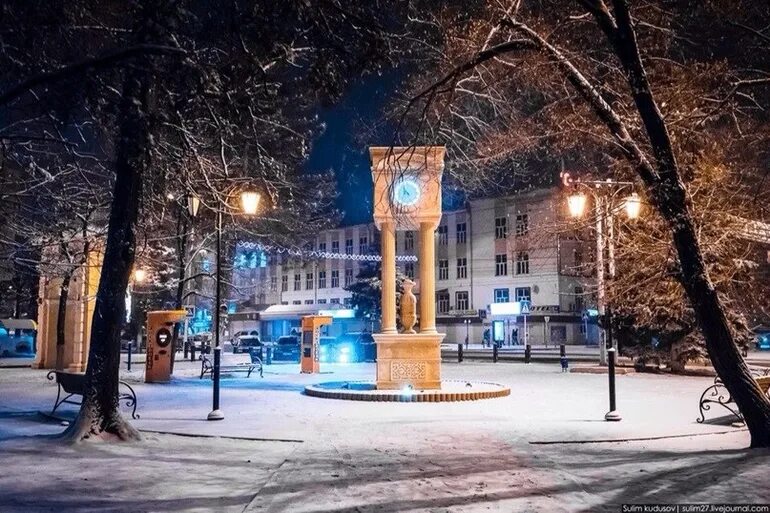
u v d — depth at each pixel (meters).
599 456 9.05
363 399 16.12
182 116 11.19
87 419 10.21
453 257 66.19
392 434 11.00
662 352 26.59
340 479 7.64
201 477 7.81
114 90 9.89
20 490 7.14
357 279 55.12
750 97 11.09
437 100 12.59
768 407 9.57
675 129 11.73
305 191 28.67
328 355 36.88
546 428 11.61
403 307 17.75
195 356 43.12
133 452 9.36
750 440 10.03
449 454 9.21
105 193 18.67
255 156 12.75
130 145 9.72
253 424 12.14
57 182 18.14
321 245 75.44
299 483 7.45
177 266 29.28
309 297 76.06
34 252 23.64
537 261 59.44
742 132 12.13
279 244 31.73
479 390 16.81
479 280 63.78
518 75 12.32
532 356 41.75
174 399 16.69
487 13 11.44
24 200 19.47
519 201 58.12
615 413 12.65
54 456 9.02
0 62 9.20
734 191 12.79
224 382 22.28
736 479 7.48
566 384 21.16
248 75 10.36
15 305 50.44
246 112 10.96
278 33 10.02
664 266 11.78
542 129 12.66
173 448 9.72
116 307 10.49
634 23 11.33
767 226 15.01
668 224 9.95
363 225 72.00
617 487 7.21
